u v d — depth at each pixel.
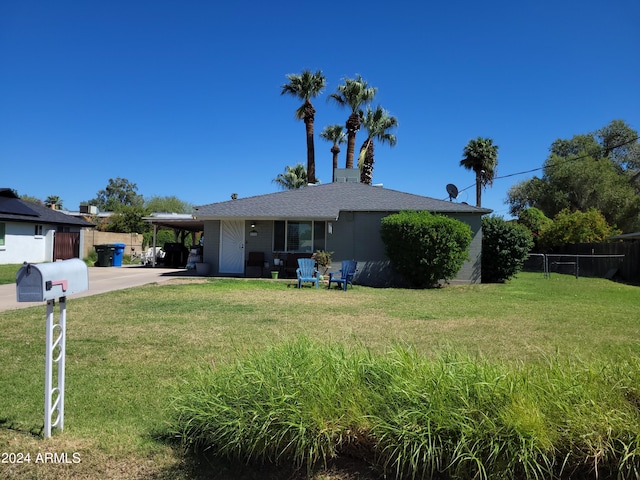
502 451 2.57
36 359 5.38
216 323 7.79
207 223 18.02
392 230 15.98
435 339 6.76
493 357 5.64
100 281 14.95
